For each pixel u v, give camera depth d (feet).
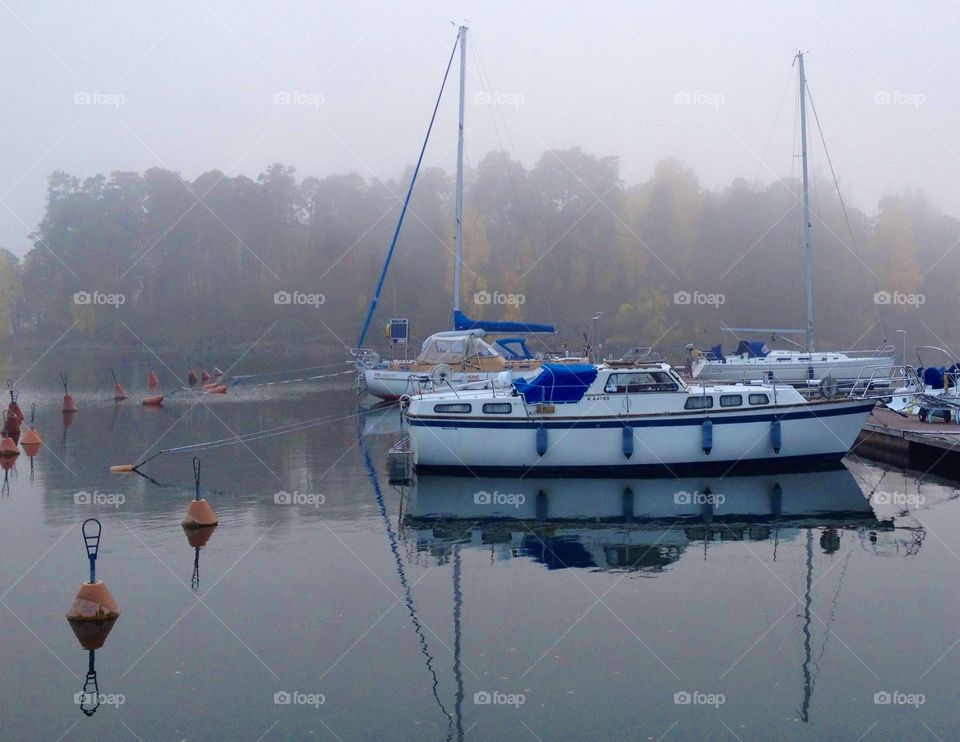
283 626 35.40
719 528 50.14
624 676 31.12
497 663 32.19
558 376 60.29
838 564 43.37
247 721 27.94
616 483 59.82
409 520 51.65
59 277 282.56
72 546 46.19
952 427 72.59
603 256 246.06
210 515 50.67
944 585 40.11
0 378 164.96
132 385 149.48
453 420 61.46
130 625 35.35
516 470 61.62
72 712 28.45
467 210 238.07
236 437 86.17
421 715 28.40
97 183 306.14
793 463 62.54
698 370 106.32
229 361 217.77
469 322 109.29
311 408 111.86
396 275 264.31
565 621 36.06
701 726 27.76
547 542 47.47
